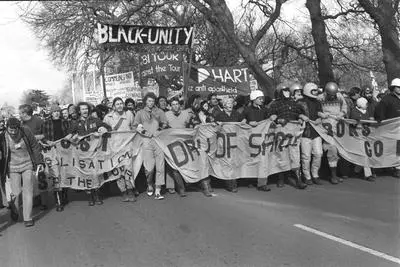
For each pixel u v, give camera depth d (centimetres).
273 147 867
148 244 562
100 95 1845
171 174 851
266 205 735
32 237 617
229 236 581
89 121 813
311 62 2091
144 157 821
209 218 667
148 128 827
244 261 496
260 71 1481
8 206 738
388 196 768
